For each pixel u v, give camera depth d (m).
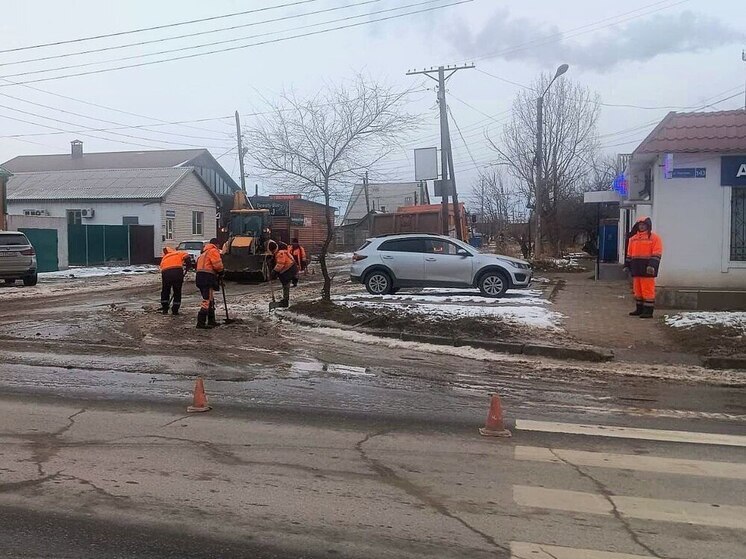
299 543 4.01
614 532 4.17
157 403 7.41
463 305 15.20
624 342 10.94
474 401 7.66
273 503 4.61
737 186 14.35
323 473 5.21
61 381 8.50
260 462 5.46
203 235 43.88
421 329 12.09
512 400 7.74
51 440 6.03
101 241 34.91
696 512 4.50
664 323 12.44
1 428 6.40
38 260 28.86
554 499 4.70
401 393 8.02
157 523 4.29
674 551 3.92
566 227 43.25
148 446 5.87
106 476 5.12
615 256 30.27
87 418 6.78
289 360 10.03
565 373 9.22
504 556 3.84
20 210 39.78
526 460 5.56
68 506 4.55
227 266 23.83
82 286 22.67
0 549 3.93
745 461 5.57
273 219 33.25
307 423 6.66
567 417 7.00
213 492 4.81
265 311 15.74
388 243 18.28
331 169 17.55
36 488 4.87
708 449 5.91
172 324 13.48
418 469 5.32
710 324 11.59
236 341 11.64
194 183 42.59
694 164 14.49
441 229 30.41
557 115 32.50
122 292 20.58
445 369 9.47
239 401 7.54
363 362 9.93
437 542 4.02
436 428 6.53
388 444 5.98
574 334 11.54
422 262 17.84
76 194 39.47
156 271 31.58
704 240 14.55
